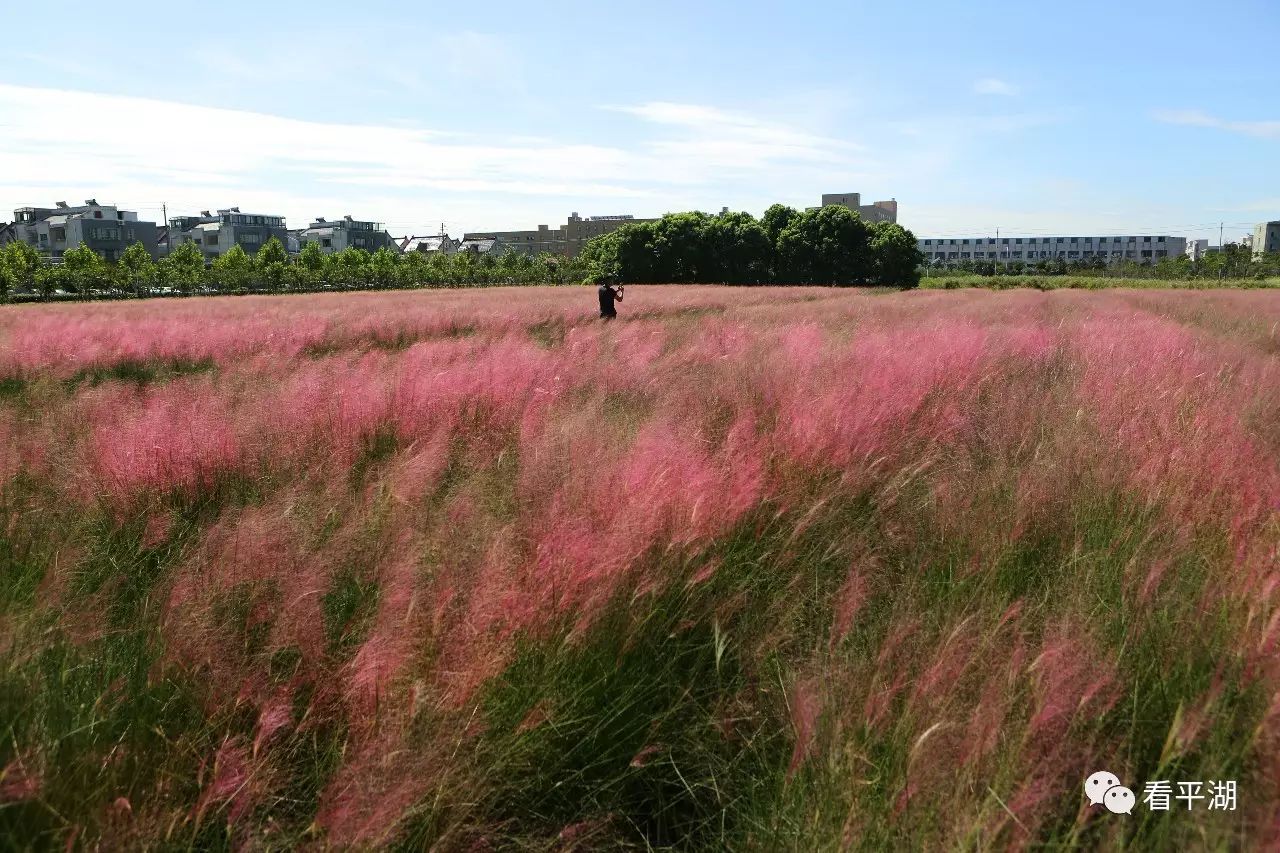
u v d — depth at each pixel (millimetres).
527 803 2254
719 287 46562
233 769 2109
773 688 2658
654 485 3410
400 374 7039
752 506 3570
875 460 4355
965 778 1934
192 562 3107
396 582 2789
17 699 2213
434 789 2029
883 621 2859
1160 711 2354
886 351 7945
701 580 2980
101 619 2832
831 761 2061
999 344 9195
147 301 41062
